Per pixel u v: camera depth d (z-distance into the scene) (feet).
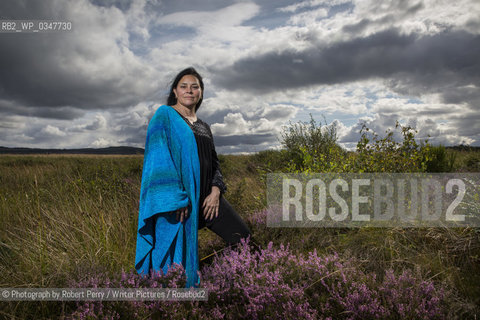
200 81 7.86
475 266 7.40
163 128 6.83
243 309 5.98
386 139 13.50
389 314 5.34
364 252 8.80
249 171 24.89
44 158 54.75
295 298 5.94
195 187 7.07
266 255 7.55
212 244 10.12
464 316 5.76
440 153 17.31
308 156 15.11
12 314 6.10
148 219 6.80
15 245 9.37
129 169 25.25
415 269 7.36
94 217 10.85
